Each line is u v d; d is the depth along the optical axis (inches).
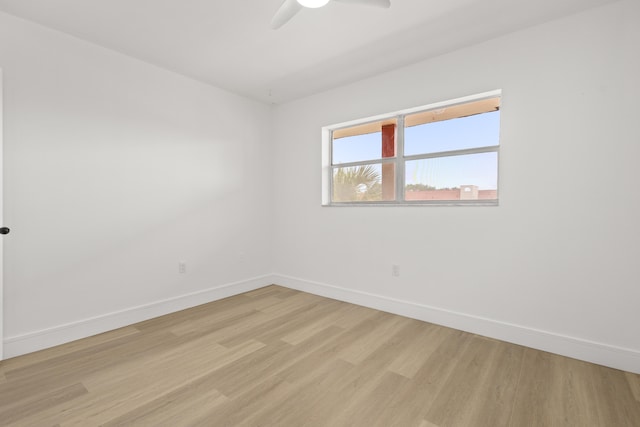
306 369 80.0
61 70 93.7
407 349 91.0
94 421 60.5
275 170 162.1
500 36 95.8
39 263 90.6
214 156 136.3
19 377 75.6
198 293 130.6
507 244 95.9
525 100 92.0
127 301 109.4
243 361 84.0
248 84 133.7
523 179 92.6
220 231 139.4
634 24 77.4
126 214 108.9
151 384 73.2
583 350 84.4
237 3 80.2
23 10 83.0
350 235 133.6
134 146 110.6
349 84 132.3
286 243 158.6
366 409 64.6
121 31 93.4
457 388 72.0
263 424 60.0
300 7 68.6
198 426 59.4
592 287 83.5
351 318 115.6
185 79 125.2
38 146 89.8
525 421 61.2
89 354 87.6
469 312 103.3
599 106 81.7
